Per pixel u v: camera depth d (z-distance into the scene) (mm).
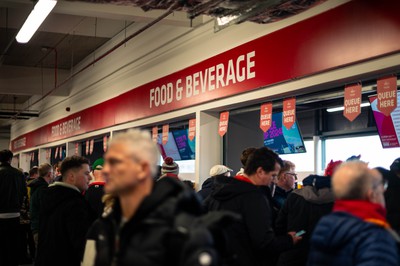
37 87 13633
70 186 3838
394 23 4012
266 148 3367
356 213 2201
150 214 1964
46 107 16031
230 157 7109
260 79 5668
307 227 3605
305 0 4207
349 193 2248
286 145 7141
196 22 7047
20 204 7195
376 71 4254
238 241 3094
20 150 19562
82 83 12578
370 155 6539
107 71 10812
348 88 4715
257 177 3293
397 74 4367
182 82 7453
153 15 6902
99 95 11242
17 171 7125
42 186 6289
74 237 3674
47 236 3775
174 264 1918
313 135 7352
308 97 5426
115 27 10016
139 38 9133
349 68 4492
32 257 8477
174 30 7781
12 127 21734
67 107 13453
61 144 14430
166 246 1926
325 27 4742
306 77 5016
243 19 4668
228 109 6762
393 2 4031
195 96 7062
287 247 3168
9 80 13406
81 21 9727
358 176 2242
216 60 6566
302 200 3654
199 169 6895
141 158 2029
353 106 4652
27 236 8461
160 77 8188
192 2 4547
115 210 2156
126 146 2037
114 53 10445
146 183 2061
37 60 12945
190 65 7246
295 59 5125
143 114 8766
